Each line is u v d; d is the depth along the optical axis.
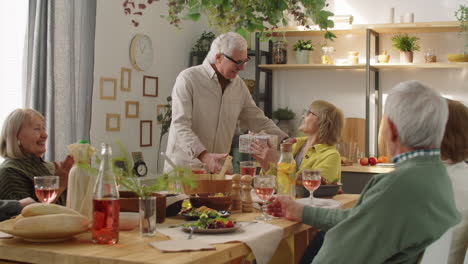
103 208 1.56
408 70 5.14
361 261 1.47
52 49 3.78
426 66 4.85
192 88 3.19
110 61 4.70
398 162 1.51
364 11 5.28
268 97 5.54
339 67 5.20
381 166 4.72
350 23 4.96
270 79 5.54
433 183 1.44
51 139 3.76
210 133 3.28
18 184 2.41
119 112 4.81
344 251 1.49
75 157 1.78
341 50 5.40
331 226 1.88
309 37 5.49
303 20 2.13
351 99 5.36
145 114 5.15
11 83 3.70
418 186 1.43
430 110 1.45
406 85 1.50
